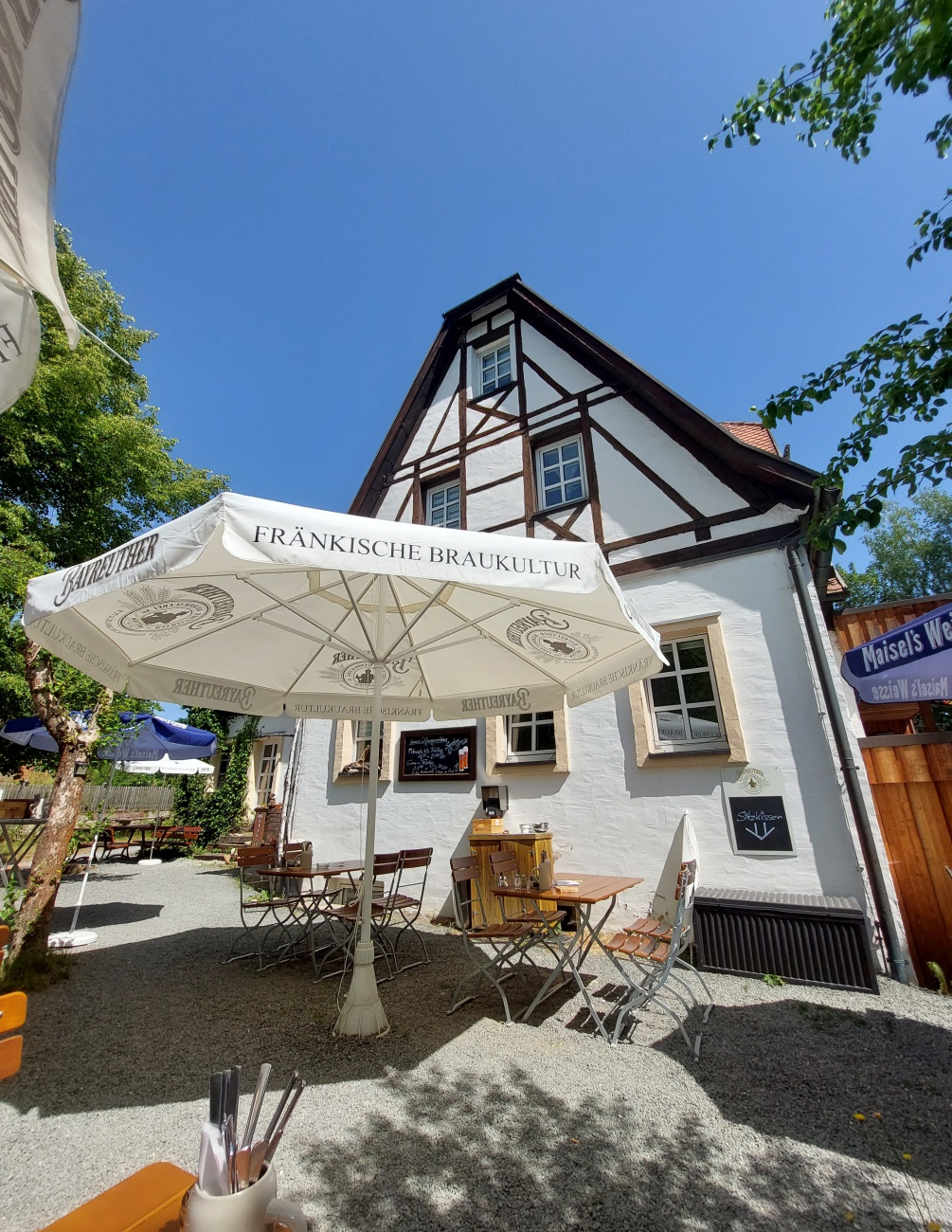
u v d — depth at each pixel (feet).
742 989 13.99
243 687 15.66
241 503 7.50
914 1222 6.57
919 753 15.88
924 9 9.95
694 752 18.71
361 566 7.91
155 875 33.27
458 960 16.81
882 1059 10.44
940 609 10.34
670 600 20.88
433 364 32.63
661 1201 6.90
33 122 3.38
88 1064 10.34
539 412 27.30
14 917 15.14
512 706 16.60
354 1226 6.45
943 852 15.12
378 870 15.98
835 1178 7.30
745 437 30.19
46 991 14.02
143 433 37.86
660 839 18.75
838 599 23.75
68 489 36.78
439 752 24.29
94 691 18.10
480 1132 8.25
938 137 11.17
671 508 22.08
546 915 13.71
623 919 18.66
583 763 20.76
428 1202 6.84
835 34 11.72
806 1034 11.50
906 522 84.84
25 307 4.64
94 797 46.29
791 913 14.79
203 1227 3.22
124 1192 4.01
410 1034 11.59
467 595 13.39
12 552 23.13
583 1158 7.70
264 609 13.25
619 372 24.71
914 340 12.37
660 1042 11.23
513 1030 11.79
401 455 32.35
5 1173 7.34
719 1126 8.43
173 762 37.40
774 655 18.54
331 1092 9.37
